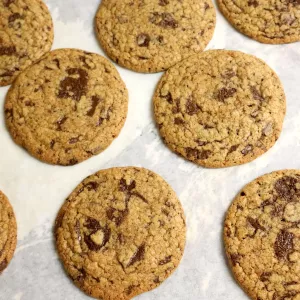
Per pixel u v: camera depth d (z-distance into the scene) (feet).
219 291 0.69
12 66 0.77
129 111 0.78
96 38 0.82
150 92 0.79
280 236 0.69
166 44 0.79
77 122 0.74
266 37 0.82
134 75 0.80
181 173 0.75
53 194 0.72
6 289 0.68
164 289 0.69
